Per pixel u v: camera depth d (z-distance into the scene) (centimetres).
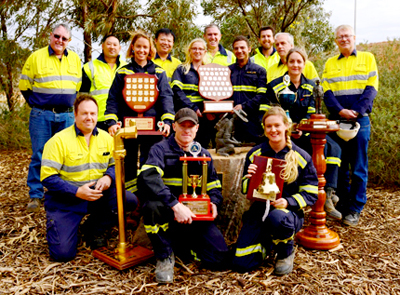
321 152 311
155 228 250
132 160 367
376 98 512
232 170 321
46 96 390
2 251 291
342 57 375
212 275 263
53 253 275
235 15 779
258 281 255
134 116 362
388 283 257
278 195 267
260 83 389
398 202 418
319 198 308
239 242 270
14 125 659
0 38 659
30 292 238
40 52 388
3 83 684
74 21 694
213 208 272
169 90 370
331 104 366
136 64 365
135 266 273
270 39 462
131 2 701
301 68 346
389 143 471
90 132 299
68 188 282
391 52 571
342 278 262
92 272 264
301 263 282
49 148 288
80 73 412
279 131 269
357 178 362
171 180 279
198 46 390
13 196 421
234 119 353
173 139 279
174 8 669
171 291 242
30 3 657
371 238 329
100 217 303
